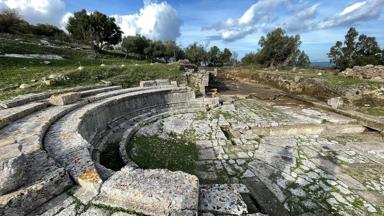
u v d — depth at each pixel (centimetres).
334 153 838
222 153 811
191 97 1472
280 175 677
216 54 6281
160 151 805
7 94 960
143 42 4644
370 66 1942
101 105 896
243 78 3269
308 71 2981
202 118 1229
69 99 847
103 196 338
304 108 1495
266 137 991
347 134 1056
